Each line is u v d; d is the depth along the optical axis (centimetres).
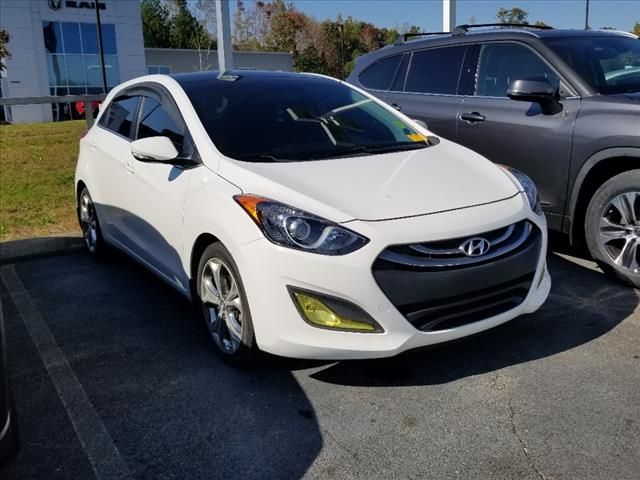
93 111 847
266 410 315
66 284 505
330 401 321
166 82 457
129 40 3612
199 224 357
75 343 397
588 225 468
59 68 3425
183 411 316
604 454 273
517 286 338
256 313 320
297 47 5403
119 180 474
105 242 536
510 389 326
